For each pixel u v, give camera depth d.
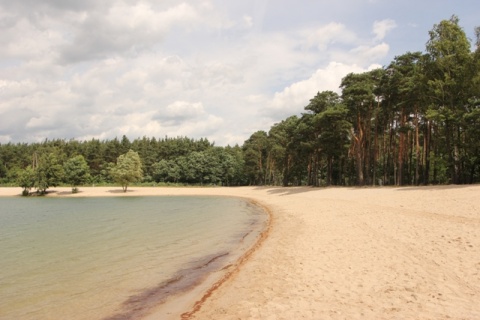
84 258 16.73
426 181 44.78
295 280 10.77
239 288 10.66
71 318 9.24
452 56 38.84
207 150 119.88
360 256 12.89
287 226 23.61
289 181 91.38
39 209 49.16
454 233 14.98
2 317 9.47
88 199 72.81
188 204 53.72
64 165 89.50
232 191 84.56
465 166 42.56
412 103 44.53
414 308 7.85
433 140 47.69
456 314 7.40
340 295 9.05
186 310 9.28
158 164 114.25
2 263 16.06
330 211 28.88
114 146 118.88
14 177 108.31
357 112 52.97
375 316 7.57
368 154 53.84
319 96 62.97
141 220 32.91
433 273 10.20
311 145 60.91
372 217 22.48
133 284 12.12
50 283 12.59
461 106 39.34
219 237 21.58
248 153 100.75
